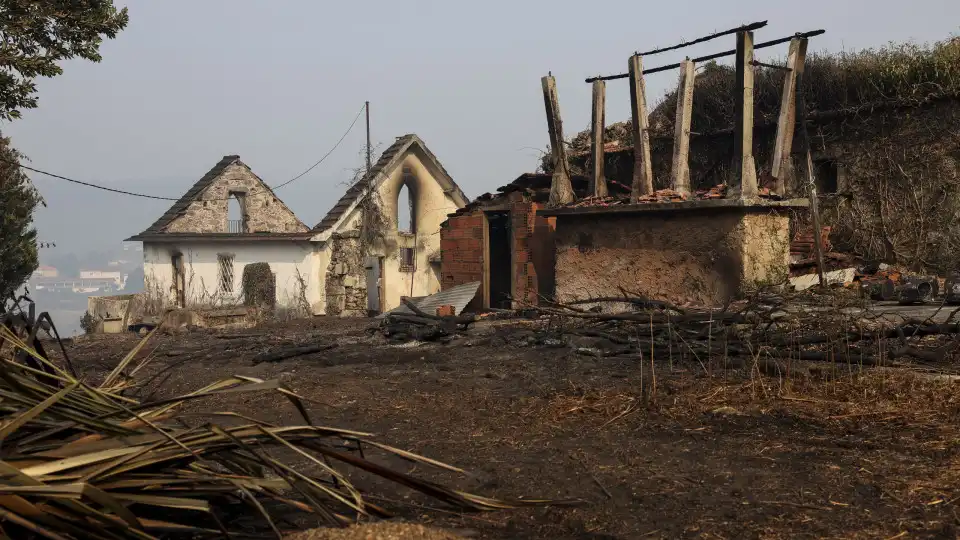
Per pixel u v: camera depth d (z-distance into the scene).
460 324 11.78
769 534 3.23
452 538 2.63
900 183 15.11
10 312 4.27
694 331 8.20
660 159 18.88
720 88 17.56
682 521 3.43
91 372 8.93
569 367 7.97
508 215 18.75
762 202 12.22
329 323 20.45
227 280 30.62
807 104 16.36
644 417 5.50
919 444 4.48
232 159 33.31
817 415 5.30
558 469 4.32
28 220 22.20
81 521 2.60
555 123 15.46
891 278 12.95
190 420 5.91
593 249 14.38
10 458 2.78
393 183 31.09
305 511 3.44
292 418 5.96
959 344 7.34
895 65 15.27
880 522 3.32
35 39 16.47
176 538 2.96
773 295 9.77
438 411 6.07
